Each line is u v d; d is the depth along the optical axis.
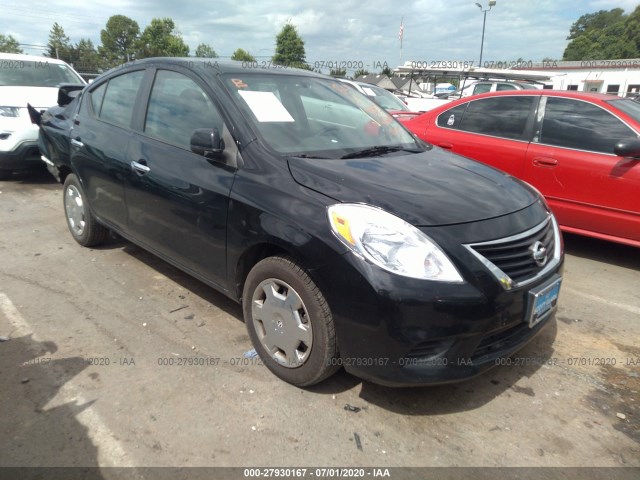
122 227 3.82
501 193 2.76
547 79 11.23
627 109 4.57
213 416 2.42
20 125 6.45
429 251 2.21
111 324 3.24
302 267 2.44
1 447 2.19
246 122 2.90
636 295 3.97
